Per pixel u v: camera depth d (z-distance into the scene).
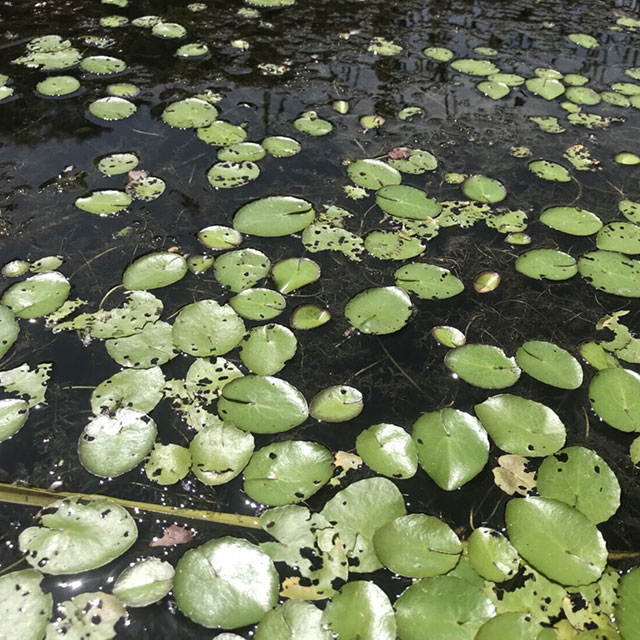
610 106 3.49
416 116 3.31
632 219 2.70
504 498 1.73
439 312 2.28
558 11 4.46
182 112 3.17
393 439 1.82
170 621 1.43
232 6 4.20
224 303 2.22
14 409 1.86
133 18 3.98
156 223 2.55
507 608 1.45
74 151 2.89
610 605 1.48
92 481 1.71
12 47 3.62
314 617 1.42
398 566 1.52
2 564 1.51
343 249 2.48
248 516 1.65
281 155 2.95
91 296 2.22
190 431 1.82
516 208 2.75
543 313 2.29
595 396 1.99
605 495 1.70
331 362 2.08
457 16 4.31
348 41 3.93
